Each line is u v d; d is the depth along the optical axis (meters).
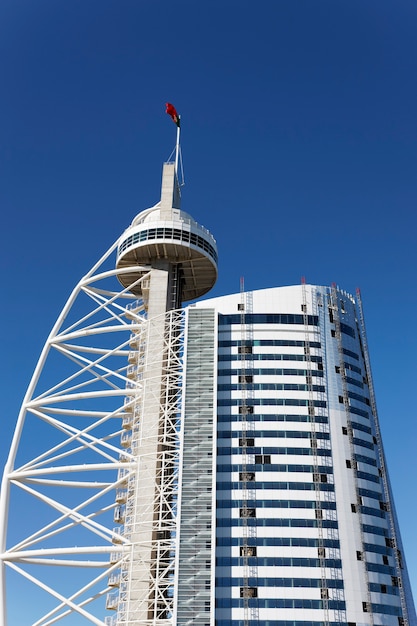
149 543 89.06
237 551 92.12
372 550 96.38
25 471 96.38
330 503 97.44
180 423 100.62
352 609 89.75
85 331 109.94
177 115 133.88
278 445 101.25
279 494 97.12
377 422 111.75
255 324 112.00
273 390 106.06
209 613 84.06
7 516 92.75
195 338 108.62
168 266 116.50
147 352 107.06
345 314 118.38
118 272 115.31
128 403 102.88
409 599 99.06
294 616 87.81
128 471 99.56
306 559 92.25
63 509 92.00
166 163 127.88
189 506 92.88
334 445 102.94
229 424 102.56
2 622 85.94
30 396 103.88
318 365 109.69
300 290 116.44
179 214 120.44
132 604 84.62
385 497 103.56
